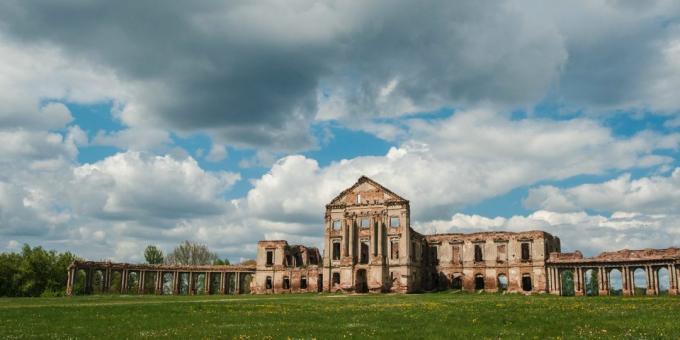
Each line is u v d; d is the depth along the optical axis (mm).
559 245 111375
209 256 149500
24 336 27969
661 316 35156
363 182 105125
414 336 26734
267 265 114812
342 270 102062
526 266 101000
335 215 105375
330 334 27766
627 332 27000
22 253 117188
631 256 90688
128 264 110875
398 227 101000
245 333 28484
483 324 31406
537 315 36312
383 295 84625
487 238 105500
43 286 115312
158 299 70250
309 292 103562
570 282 126000
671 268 85000
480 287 108438
